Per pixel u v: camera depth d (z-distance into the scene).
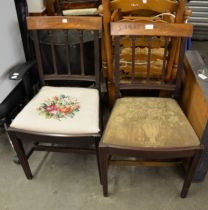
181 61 1.38
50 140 1.30
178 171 1.61
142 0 1.41
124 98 1.48
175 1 1.45
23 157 1.46
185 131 1.23
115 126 1.27
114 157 1.66
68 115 1.34
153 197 1.47
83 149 1.51
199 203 1.43
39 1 2.04
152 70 1.64
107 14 1.46
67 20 1.42
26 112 1.37
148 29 1.31
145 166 1.55
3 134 1.88
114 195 1.48
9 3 1.45
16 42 1.57
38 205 1.45
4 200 1.48
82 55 1.51
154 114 1.33
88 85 1.86
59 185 1.55
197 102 1.35
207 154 1.35
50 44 1.57
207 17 3.15
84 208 1.42
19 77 1.40
